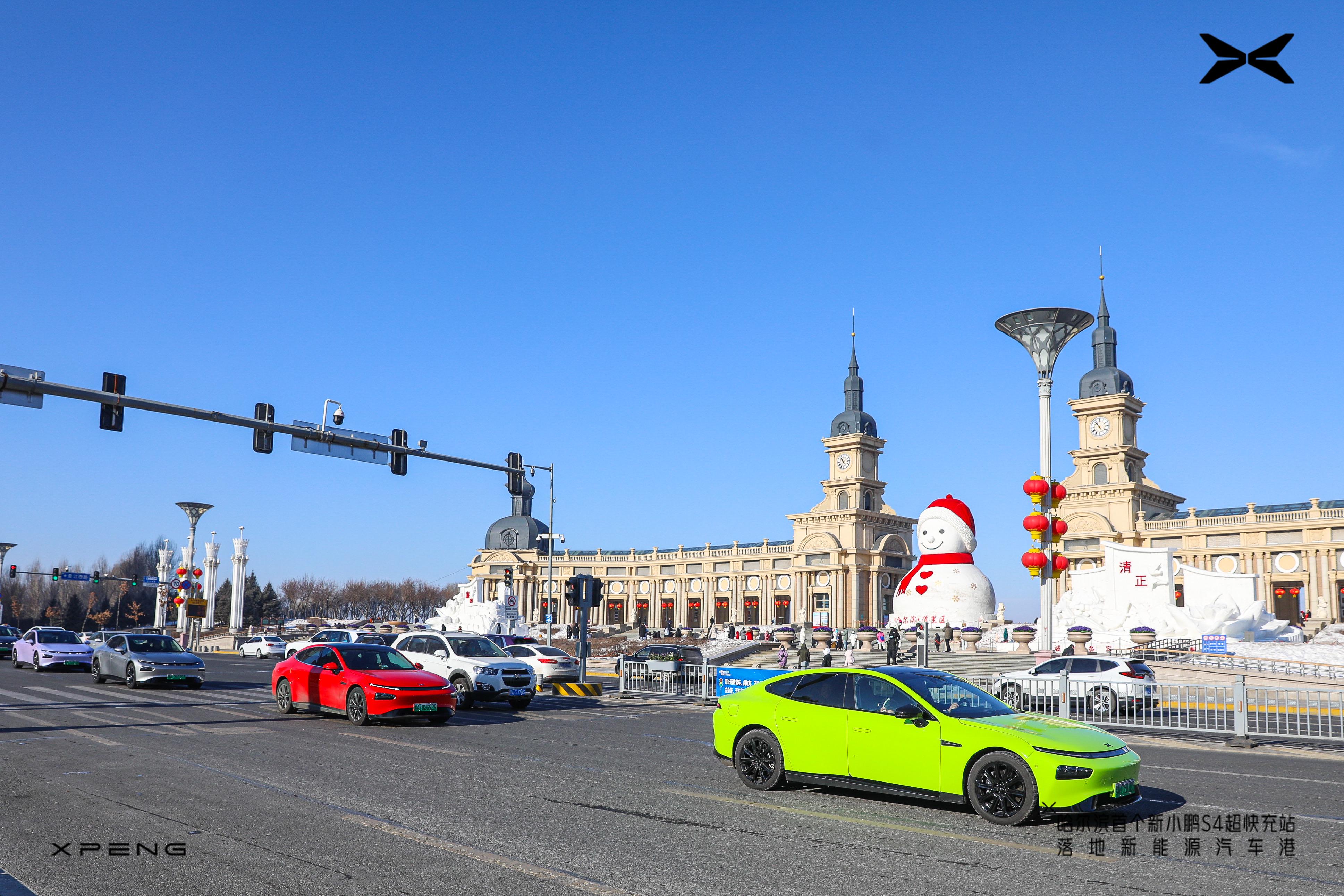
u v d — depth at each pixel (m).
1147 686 23.25
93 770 13.40
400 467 26.06
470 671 24.83
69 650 36.16
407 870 8.23
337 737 17.70
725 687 27.44
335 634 39.97
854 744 11.41
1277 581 82.44
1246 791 12.83
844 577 107.31
